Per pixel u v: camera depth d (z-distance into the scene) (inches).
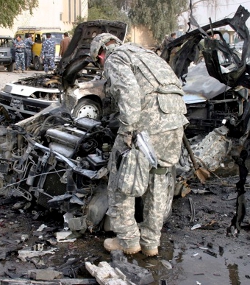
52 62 847.1
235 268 153.9
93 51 155.8
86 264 143.9
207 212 201.9
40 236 173.0
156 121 143.2
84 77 399.2
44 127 206.4
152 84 143.2
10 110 394.3
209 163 213.0
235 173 252.2
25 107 384.5
